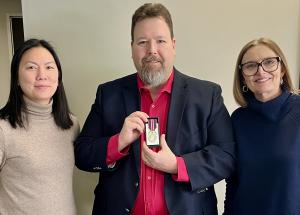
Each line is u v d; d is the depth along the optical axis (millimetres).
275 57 1175
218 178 1179
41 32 1625
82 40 1644
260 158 1160
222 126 1245
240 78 1295
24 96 1154
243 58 1243
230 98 1716
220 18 1664
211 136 1235
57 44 1638
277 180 1109
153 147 1145
